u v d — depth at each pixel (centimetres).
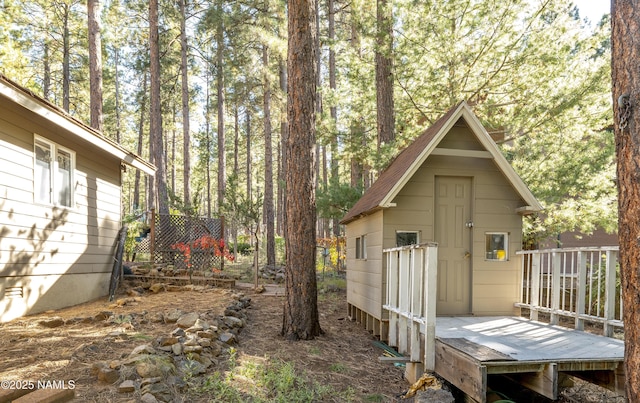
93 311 685
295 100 639
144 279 982
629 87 248
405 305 504
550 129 874
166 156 3341
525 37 871
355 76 1038
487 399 430
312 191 640
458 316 639
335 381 468
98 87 1274
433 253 437
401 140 989
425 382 426
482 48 881
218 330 552
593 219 810
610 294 482
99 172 880
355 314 806
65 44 2103
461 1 858
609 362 386
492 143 638
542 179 845
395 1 891
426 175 653
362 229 756
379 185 759
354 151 1050
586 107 834
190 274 975
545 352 405
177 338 460
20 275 632
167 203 1432
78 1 2052
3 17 1287
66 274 747
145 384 351
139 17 2256
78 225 791
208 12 1788
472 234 657
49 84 2384
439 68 918
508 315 649
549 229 852
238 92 2033
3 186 598
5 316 597
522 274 653
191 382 390
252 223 1384
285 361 508
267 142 1816
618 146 258
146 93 2867
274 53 1658
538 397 480
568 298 834
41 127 684
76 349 433
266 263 1617
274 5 1538
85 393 335
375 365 541
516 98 923
